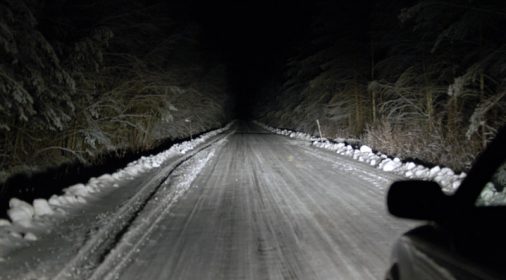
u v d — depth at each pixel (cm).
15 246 679
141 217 928
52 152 1680
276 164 1934
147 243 765
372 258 682
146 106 2539
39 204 876
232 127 7350
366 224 887
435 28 1825
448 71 1967
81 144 1767
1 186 1303
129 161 2041
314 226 877
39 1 1445
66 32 1537
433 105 2142
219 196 1207
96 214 913
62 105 1500
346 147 2483
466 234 260
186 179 1485
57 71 1231
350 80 3325
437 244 274
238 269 642
